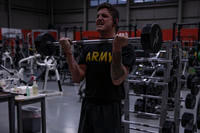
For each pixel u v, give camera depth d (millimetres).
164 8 11859
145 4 12273
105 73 1189
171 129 2510
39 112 3221
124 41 971
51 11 15453
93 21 14039
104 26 1214
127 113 2779
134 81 2779
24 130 3189
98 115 1198
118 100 1228
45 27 15547
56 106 4594
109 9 1212
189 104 2869
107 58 1183
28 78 7988
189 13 11242
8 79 3125
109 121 1184
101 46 1229
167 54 2523
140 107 3322
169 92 2645
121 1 13008
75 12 14641
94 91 1222
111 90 1196
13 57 9484
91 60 1232
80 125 1276
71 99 5234
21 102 2600
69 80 8203
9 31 11797
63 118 3826
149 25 1182
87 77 1262
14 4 13719
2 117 3898
